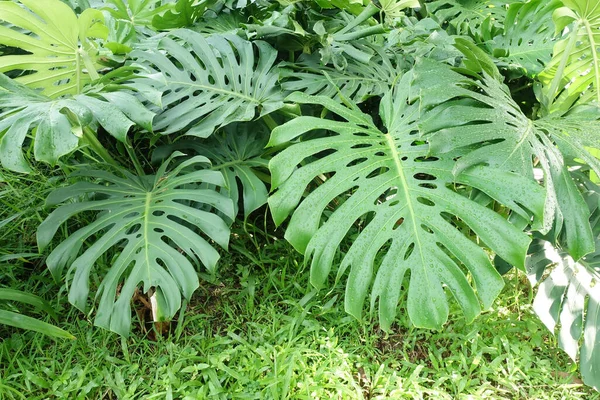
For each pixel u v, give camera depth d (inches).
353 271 56.6
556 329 78.7
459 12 133.7
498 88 69.8
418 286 54.7
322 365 67.0
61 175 94.4
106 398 65.0
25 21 63.8
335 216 58.9
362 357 71.7
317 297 79.3
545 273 89.3
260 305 77.7
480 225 55.5
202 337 71.8
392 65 96.6
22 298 64.4
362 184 60.8
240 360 68.5
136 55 77.3
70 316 74.9
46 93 79.3
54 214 64.1
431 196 58.8
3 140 52.7
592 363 65.1
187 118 73.3
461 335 74.6
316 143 64.2
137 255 61.8
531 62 103.1
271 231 92.3
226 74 80.5
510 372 69.9
